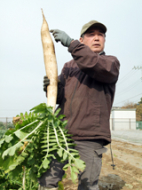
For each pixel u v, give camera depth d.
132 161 5.17
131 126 35.38
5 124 17.70
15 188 2.28
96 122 1.88
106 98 2.02
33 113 1.74
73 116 1.93
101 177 3.74
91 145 1.88
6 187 2.25
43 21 1.96
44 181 1.69
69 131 1.91
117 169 4.33
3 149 1.48
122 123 35.53
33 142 1.52
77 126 1.89
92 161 1.86
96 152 1.87
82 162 1.33
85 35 2.20
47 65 1.88
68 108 2.00
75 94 2.00
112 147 8.38
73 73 2.19
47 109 1.58
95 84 1.97
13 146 1.38
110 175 3.86
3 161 1.48
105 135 1.87
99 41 2.15
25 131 1.60
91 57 1.76
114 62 1.86
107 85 2.04
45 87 1.89
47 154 1.43
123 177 3.72
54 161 1.73
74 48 1.80
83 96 1.95
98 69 1.77
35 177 1.62
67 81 2.21
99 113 1.90
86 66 1.77
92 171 1.86
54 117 1.60
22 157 1.50
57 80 1.90
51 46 1.90
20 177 2.23
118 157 5.78
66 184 3.24
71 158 1.37
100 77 1.84
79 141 1.89
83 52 1.77
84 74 2.06
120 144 9.68
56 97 1.87
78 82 2.05
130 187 3.18
